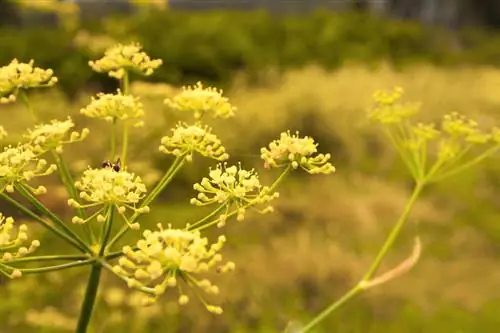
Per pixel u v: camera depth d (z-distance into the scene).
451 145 2.79
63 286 3.79
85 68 8.55
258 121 7.10
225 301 4.20
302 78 8.58
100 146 4.72
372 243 5.32
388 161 6.99
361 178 6.47
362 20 11.98
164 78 7.00
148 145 4.27
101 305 3.47
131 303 3.32
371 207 5.71
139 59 2.36
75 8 5.57
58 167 2.00
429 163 6.42
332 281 4.57
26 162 1.81
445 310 4.51
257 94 8.34
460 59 11.60
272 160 1.90
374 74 9.09
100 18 10.74
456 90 8.16
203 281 1.49
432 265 4.97
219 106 2.27
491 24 15.63
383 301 4.54
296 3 16.36
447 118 2.78
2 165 1.79
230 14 11.35
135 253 1.50
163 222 5.12
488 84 8.42
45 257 1.78
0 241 1.67
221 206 1.79
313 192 5.82
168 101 2.26
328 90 7.91
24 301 3.55
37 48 8.88
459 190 6.45
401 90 2.86
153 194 1.90
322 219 5.45
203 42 10.13
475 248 5.41
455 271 4.89
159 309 3.46
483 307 4.57
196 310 4.09
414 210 5.89
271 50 10.72
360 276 4.66
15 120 5.42
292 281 4.46
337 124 7.37
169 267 1.51
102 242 1.81
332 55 10.98
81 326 1.91
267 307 4.22
